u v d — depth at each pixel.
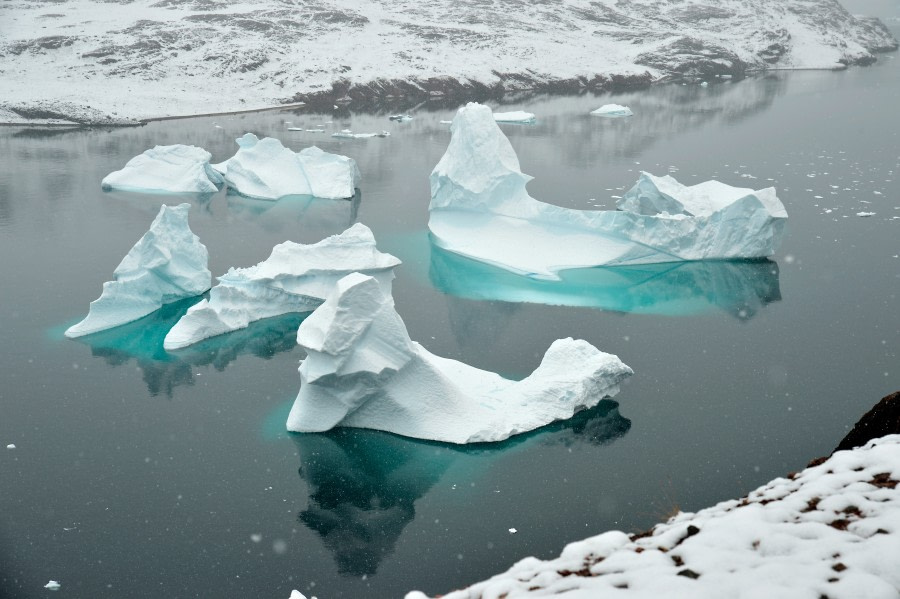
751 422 23.31
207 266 36.31
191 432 22.91
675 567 4.90
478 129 41.25
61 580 16.42
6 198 49.91
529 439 22.45
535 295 35.12
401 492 19.91
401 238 43.56
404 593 16.11
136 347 28.92
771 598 4.26
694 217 39.09
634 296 34.81
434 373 22.84
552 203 49.03
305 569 16.92
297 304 32.12
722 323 31.50
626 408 24.28
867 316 31.78
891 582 4.40
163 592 16.12
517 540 17.91
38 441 22.34
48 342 29.31
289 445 22.17
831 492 5.89
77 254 39.47
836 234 42.34
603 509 19.03
